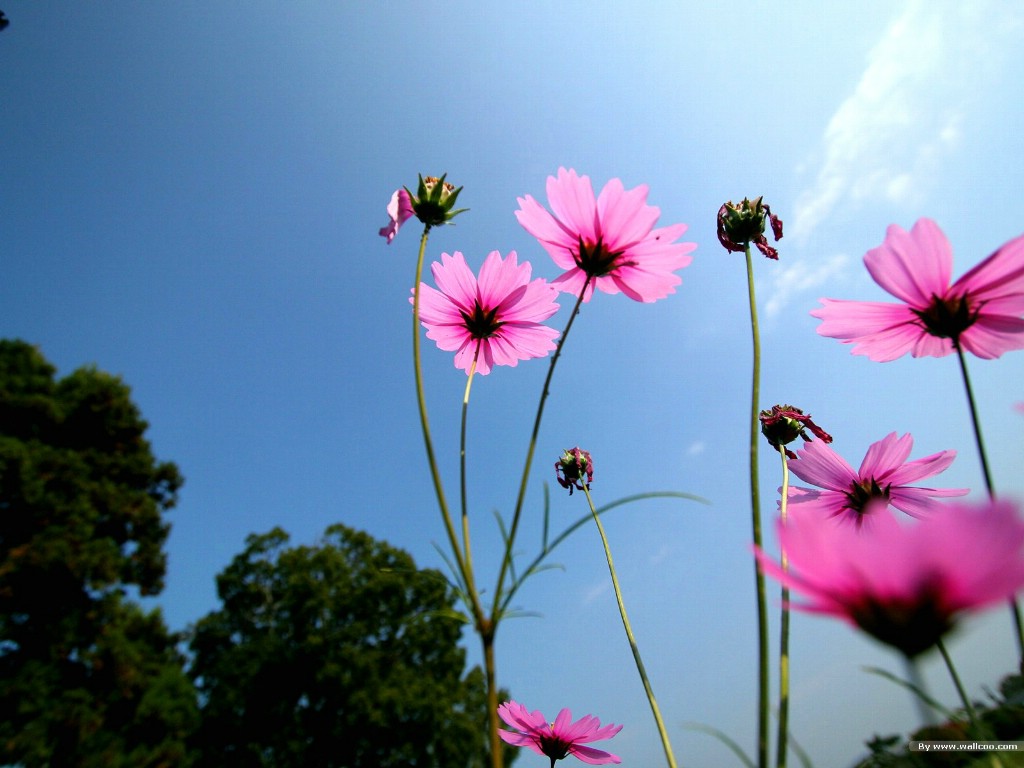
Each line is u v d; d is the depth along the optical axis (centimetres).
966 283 20
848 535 10
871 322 22
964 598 9
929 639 9
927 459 28
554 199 26
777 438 30
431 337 30
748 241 26
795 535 11
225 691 315
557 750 32
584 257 25
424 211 26
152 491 310
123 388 305
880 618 9
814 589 10
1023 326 19
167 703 255
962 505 9
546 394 21
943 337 20
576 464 41
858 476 29
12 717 208
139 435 308
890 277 21
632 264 25
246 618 367
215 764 291
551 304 30
